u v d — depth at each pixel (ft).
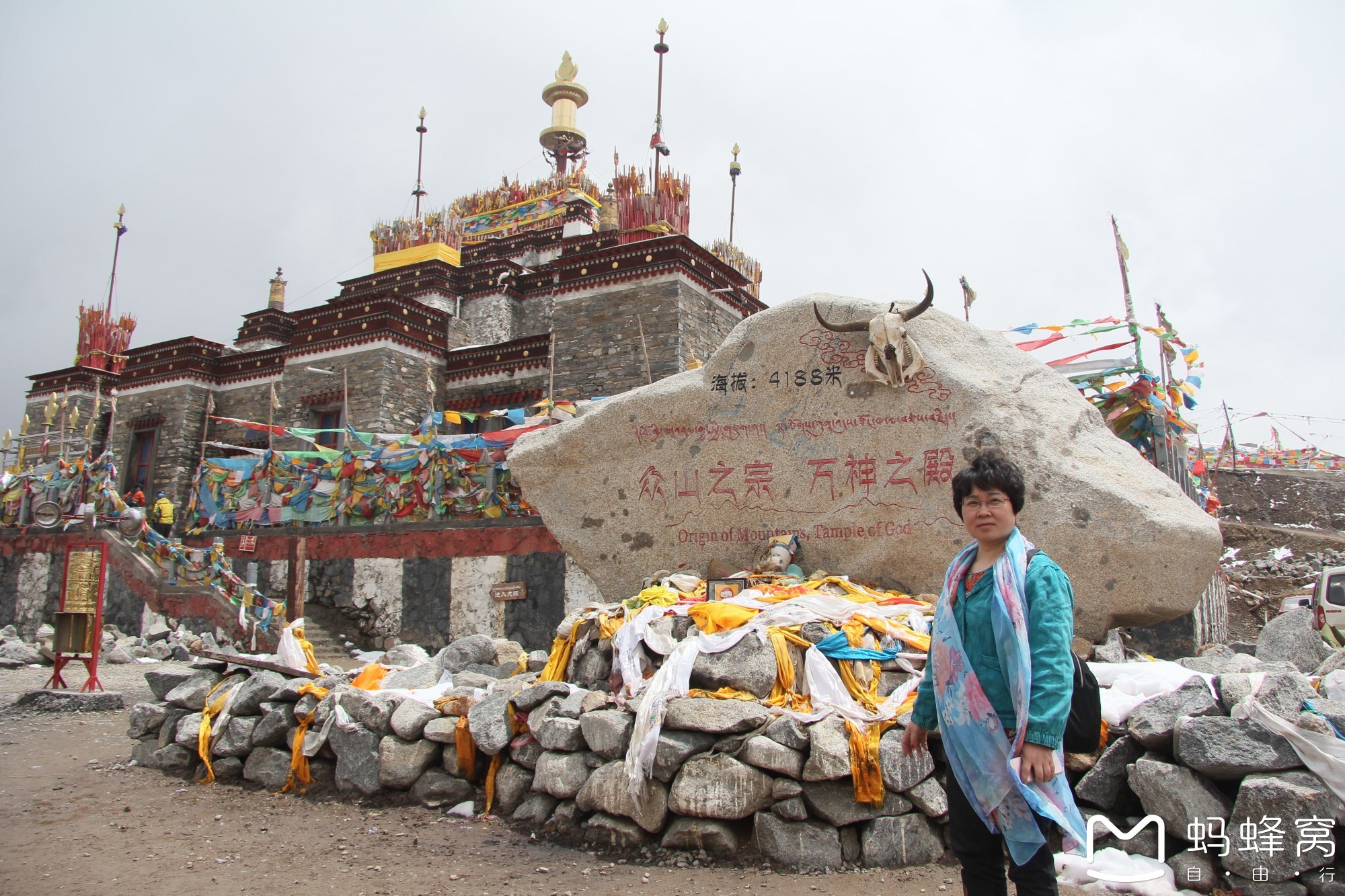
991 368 26.16
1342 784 14.65
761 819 16.62
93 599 38.96
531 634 45.01
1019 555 11.58
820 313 27.99
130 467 101.40
